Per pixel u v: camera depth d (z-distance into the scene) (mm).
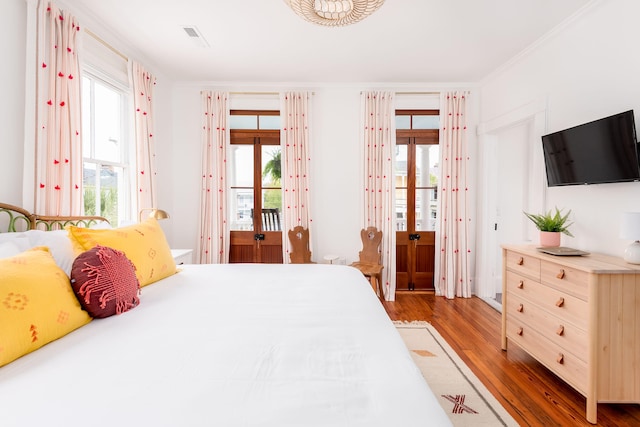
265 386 726
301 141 3598
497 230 3730
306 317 1179
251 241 3748
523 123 2986
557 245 2086
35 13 1807
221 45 2732
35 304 938
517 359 2137
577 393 1756
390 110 3590
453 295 3547
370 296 1466
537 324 1925
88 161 2420
